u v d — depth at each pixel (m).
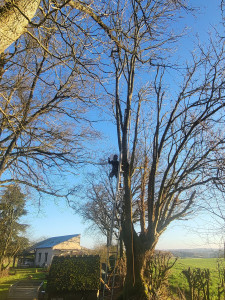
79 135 13.55
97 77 7.57
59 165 13.54
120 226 8.95
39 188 13.33
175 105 10.82
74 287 14.12
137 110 11.02
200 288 8.62
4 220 34.75
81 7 5.96
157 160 10.47
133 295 8.40
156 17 8.24
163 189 10.09
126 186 9.41
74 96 11.55
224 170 9.51
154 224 9.58
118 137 10.30
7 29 4.21
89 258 16.14
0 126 10.81
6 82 10.78
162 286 9.70
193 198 10.77
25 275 36.06
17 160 13.06
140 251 9.03
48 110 12.25
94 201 27.66
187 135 10.12
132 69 10.28
